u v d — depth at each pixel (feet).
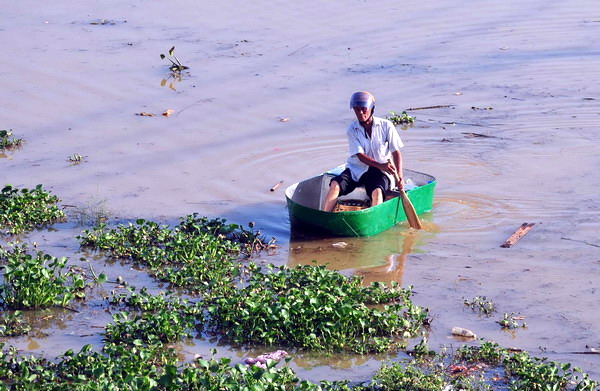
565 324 99.81
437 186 149.18
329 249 124.47
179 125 179.22
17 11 279.49
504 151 164.25
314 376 88.58
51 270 107.14
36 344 95.81
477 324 100.42
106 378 83.71
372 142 131.34
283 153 164.04
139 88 202.49
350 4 286.25
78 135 173.06
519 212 136.46
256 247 124.06
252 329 95.96
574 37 243.40
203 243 119.96
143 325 96.43
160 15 272.10
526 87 202.28
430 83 206.69
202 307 104.22
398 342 95.76
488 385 84.99
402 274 115.44
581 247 122.42
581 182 147.23
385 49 234.99
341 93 199.11
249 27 257.14
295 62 223.30
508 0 288.71
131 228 126.31
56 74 212.43
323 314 96.27
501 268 116.47
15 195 138.00
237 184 149.69
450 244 125.70
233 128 177.47
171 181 150.61
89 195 143.95
